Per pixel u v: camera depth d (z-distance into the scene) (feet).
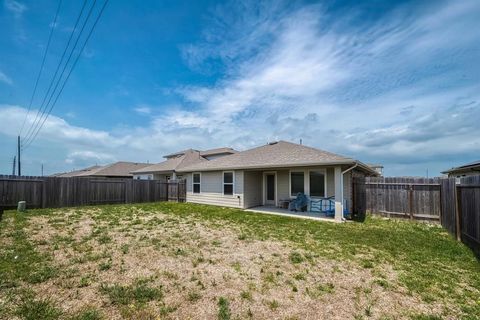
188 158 83.20
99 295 11.57
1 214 34.40
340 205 33.32
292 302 11.34
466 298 11.94
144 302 11.03
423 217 32.27
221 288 12.57
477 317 10.29
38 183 42.65
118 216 34.01
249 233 24.54
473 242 19.84
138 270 14.70
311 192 40.47
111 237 22.30
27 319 9.51
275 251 18.72
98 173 98.53
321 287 12.81
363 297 11.88
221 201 48.32
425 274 14.66
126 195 53.78
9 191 39.83
